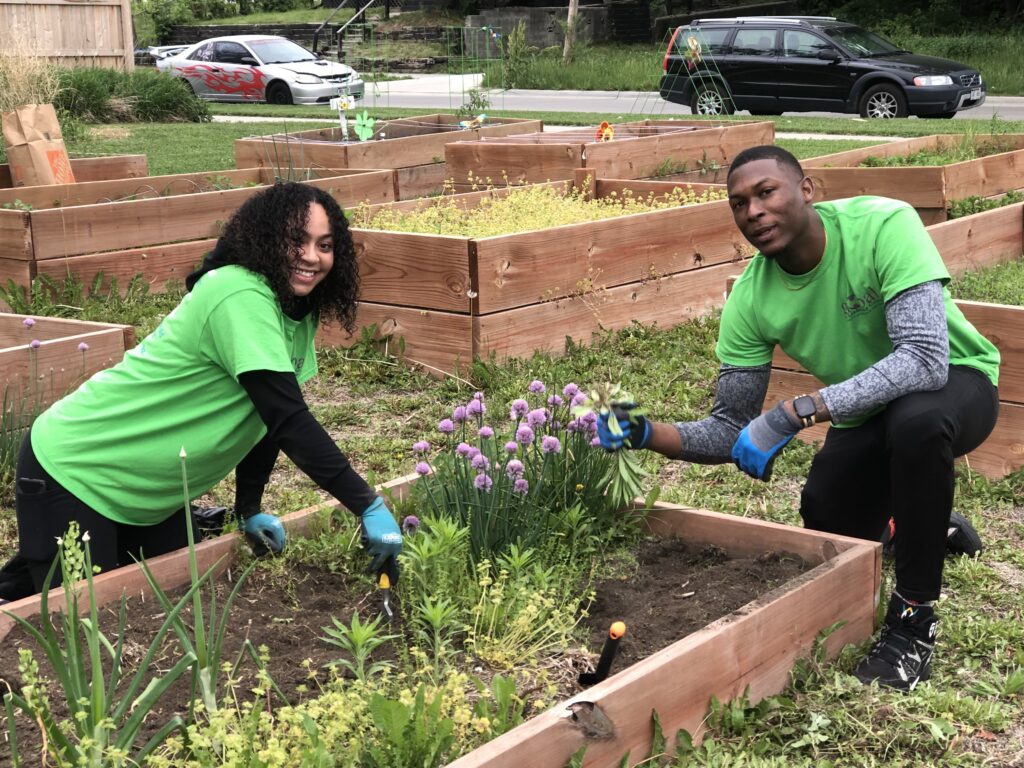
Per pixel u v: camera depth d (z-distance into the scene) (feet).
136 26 146.41
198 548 11.32
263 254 10.32
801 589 10.24
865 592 11.14
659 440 11.45
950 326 10.94
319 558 11.75
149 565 10.90
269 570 11.53
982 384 10.93
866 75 63.52
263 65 84.33
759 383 11.73
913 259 10.44
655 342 22.44
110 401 10.84
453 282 20.42
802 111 66.03
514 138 39.17
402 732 7.96
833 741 9.57
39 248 25.48
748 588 11.21
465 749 8.50
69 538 8.85
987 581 12.44
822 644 10.50
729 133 37.91
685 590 11.43
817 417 10.25
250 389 10.36
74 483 10.86
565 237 21.58
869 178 31.40
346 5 151.74
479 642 10.27
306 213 10.41
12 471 16.11
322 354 21.98
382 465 16.85
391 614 10.62
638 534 12.71
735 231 25.26
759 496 15.43
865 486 11.66
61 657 8.27
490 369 20.25
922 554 10.36
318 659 10.03
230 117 74.64
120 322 24.80
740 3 131.75
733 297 11.71
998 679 10.55
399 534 10.46
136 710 8.14
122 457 10.84
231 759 7.55
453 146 36.19
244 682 9.52
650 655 10.08
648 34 127.13
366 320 21.65
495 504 11.66
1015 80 85.46
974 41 100.68
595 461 12.67
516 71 99.35
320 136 42.19
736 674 9.65
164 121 69.77
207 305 10.36
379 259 21.13
